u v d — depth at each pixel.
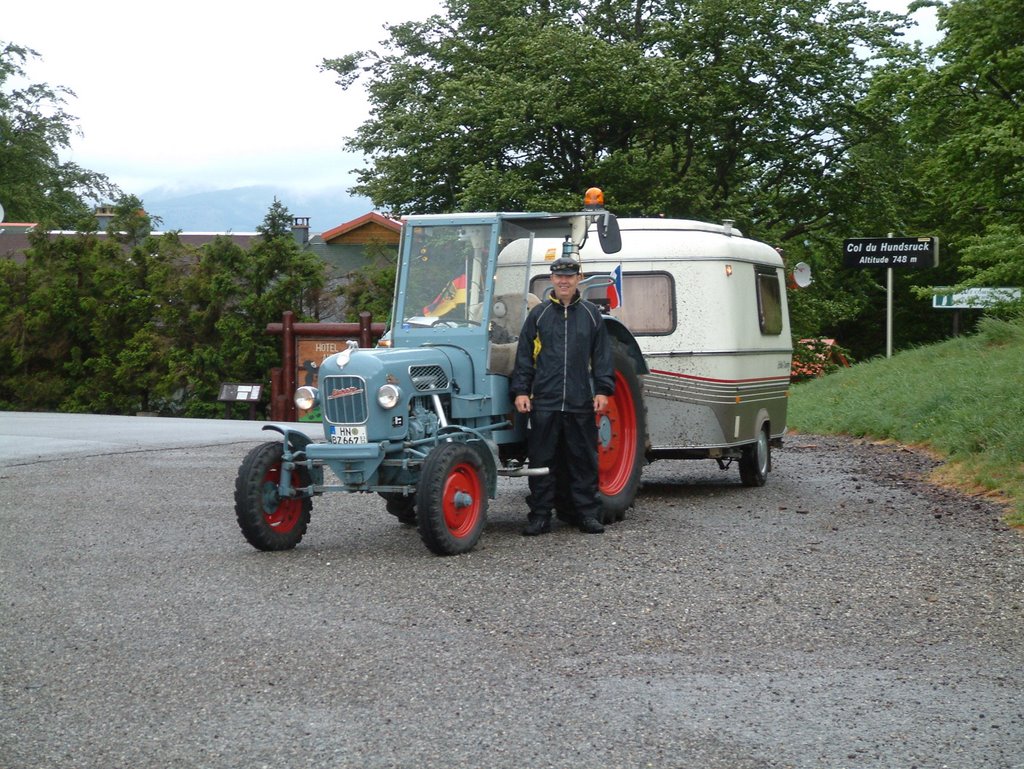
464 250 9.13
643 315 11.34
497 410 9.13
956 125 24.73
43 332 27.14
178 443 15.62
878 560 7.95
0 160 64.12
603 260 11.38
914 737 4.65
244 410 25.55
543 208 29.61
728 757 4.45
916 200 36.47
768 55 32.66
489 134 31.86
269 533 8.30
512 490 11.71
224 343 25.53
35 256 28.08
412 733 4.70
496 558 8.09
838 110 34.50
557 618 6.43
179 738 4.66
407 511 9.45
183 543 8.74
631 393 9.90
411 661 5.65
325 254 46.62
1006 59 22.64
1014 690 5.22
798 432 18.47
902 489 11.57
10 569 7.82
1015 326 21.48
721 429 11.31
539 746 4.56
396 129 33.50
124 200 64.50
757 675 5.43
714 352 11.24
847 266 23.59
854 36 34.16
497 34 34.31
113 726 4.80
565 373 8.99
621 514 9.69
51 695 5.20
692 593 6.98
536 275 11.38
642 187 31.62
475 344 9.02
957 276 40.41
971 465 12.03
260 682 5.35
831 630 6.19
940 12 23.34
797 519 9.76
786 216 36.84
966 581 7.30
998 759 4.43
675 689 5.23
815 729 4.74
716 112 32.78
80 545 8.66
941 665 5.59
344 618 6.45
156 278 26.48
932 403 16.19
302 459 8.55
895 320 43.22
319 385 8.42
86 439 16.12
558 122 30.86
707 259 11.30
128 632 6.21
